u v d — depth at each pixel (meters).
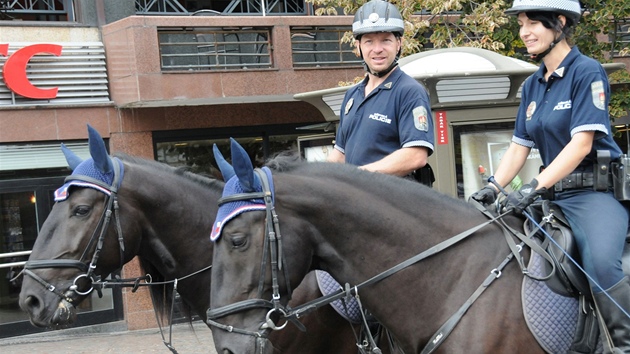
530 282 3.18
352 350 4.05
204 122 11.63
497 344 3.10
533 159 7.53
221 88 10.98
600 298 3.22
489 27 9.94
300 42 11.51
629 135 12.73
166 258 4.23
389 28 4.16
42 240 4.04
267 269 2.95
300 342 4.03
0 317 10.68
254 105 11.92
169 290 4.38
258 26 11.20
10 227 10.73
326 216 3.14
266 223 2.97
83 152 11.04
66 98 10.87
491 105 7.64
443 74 7.13
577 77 3.40
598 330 3.29
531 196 3.31
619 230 3.30
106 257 4.07
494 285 3.17
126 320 11.22
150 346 10.02
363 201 3.20
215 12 11.73
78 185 4.04
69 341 10.59
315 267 3.26
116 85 10.99
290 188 3.10
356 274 3.21
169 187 4.21
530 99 3.66
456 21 10.61
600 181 3.45
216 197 4.33
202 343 10.05
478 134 7.69
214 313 2.92
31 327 10.87
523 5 3.48
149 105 10.79
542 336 3.14
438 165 7.44
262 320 2.94
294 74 11.40
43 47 10.56
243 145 12.02
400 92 4.16
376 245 3.20
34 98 10.60
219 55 11.14
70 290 3.97
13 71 10.38
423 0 9.82
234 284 2.93
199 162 11.78
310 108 12.27
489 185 3.68
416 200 3.29
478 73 7.19
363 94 4.37
